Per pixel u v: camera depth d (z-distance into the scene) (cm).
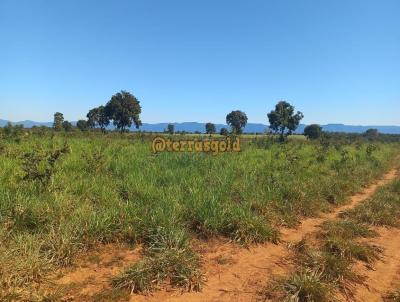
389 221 947
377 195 1238
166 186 902
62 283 498
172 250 576
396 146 4969
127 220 661
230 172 1130
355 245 700
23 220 611
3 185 733
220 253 651
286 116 4500
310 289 518
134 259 582
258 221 745
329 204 1095
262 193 946
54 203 662
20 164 889
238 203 862
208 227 715
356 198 1243
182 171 1045
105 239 627
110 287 500
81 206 681
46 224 611
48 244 557
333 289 540
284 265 621
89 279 517
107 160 1083
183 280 527
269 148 2152
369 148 2564
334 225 837
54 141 1543
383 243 795
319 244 725
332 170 1625
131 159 1137
